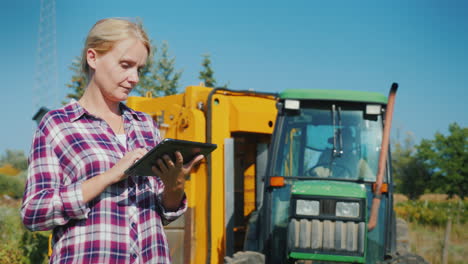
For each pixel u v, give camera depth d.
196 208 6.44
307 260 4.98
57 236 2.06
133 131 2.32
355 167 5.57
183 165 2.18
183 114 6.59
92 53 2.25
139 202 2.18
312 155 5.68
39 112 6.22
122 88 2.27
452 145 34.09
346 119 5.72
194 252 6.38
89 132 2.16
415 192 33.84
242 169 7.29
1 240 9.91
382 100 5.66
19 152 35.81
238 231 7.19
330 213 4.96
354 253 4.88
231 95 6.78
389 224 5.42
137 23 2.33
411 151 35.28
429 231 14.62
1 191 21.42
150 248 2.14
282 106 5.88
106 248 2.03
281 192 5.64
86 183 1.99
